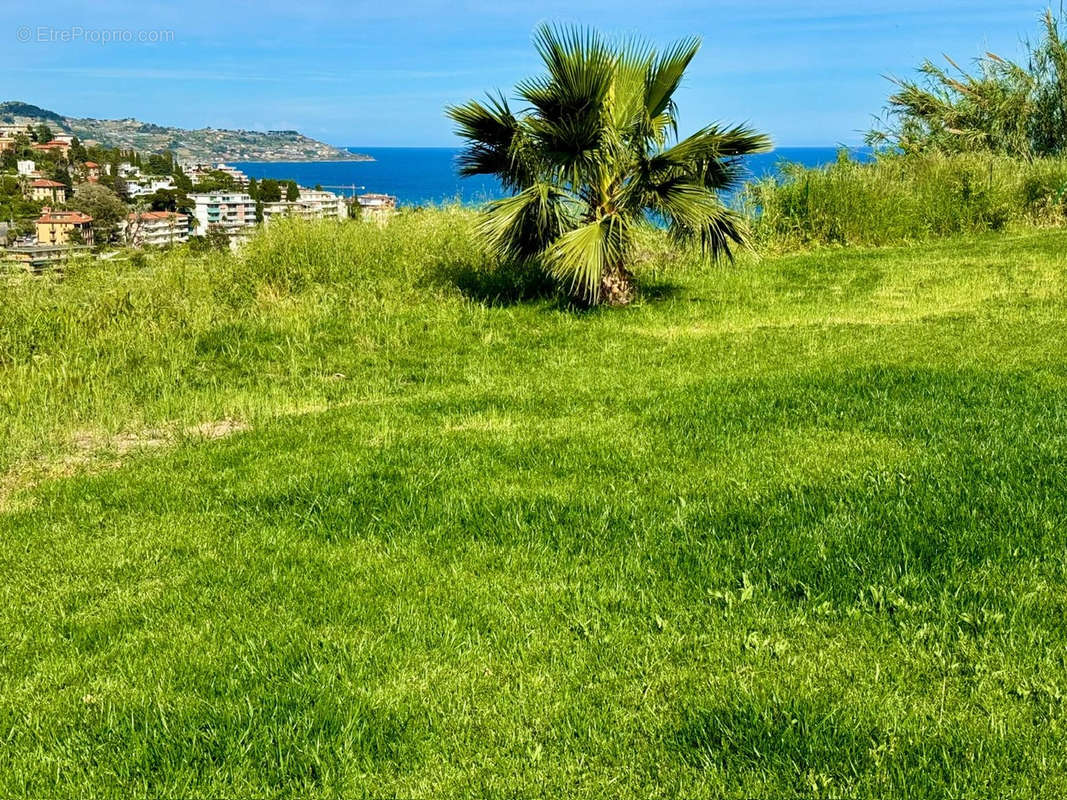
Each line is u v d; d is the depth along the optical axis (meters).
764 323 11.02
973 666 3.24
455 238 14.32
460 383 8.58
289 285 12.16
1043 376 7.56
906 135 24.70
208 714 3.10
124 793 2.74
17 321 9.91
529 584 4.08
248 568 4.36
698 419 6.63
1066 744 2.80
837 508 4.71
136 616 3.92
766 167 19.58
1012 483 4.94
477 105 10.73
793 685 3.20
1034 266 14.19
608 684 3.27
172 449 6.59
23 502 5.55
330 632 3.69
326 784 2.75
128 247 14.03
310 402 7.94
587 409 7.24
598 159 10.84
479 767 2.83
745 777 2.71
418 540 4.62
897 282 13.45
